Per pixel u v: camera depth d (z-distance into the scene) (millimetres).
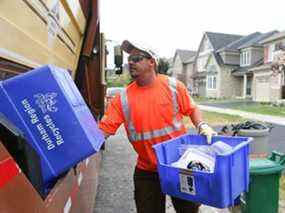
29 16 2293
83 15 4965
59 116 1672
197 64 49406
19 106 1635
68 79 1930
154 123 2680
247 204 3705
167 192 2199
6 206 1111
